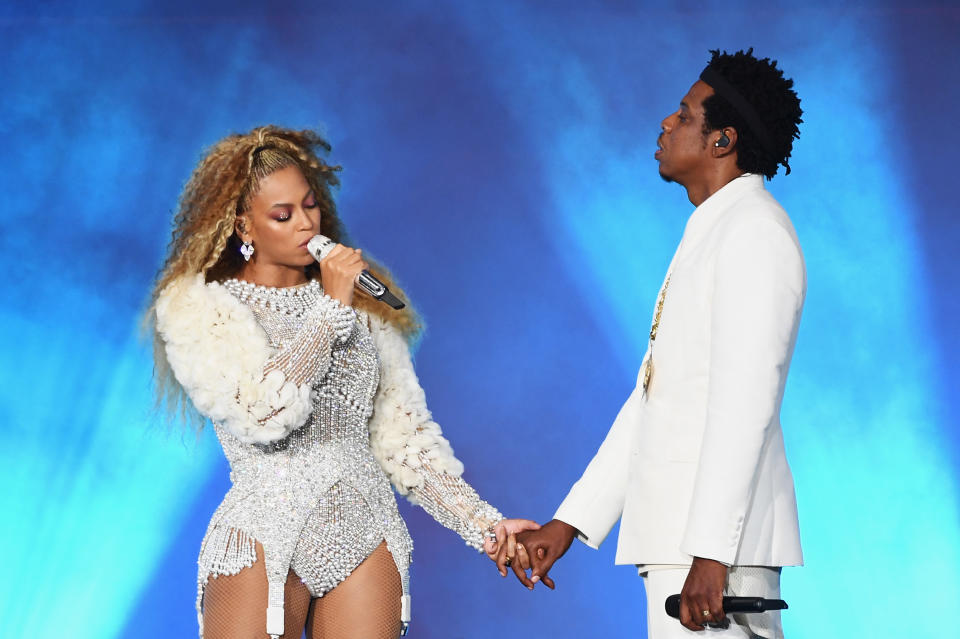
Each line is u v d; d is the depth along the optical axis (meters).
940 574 21.03
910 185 22.25
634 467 8.77
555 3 22.75
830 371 22.00
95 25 22.53
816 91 22.45
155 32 22.62
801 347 22.11
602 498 9.91
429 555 21.50
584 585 21.25
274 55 22.75
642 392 9.07
